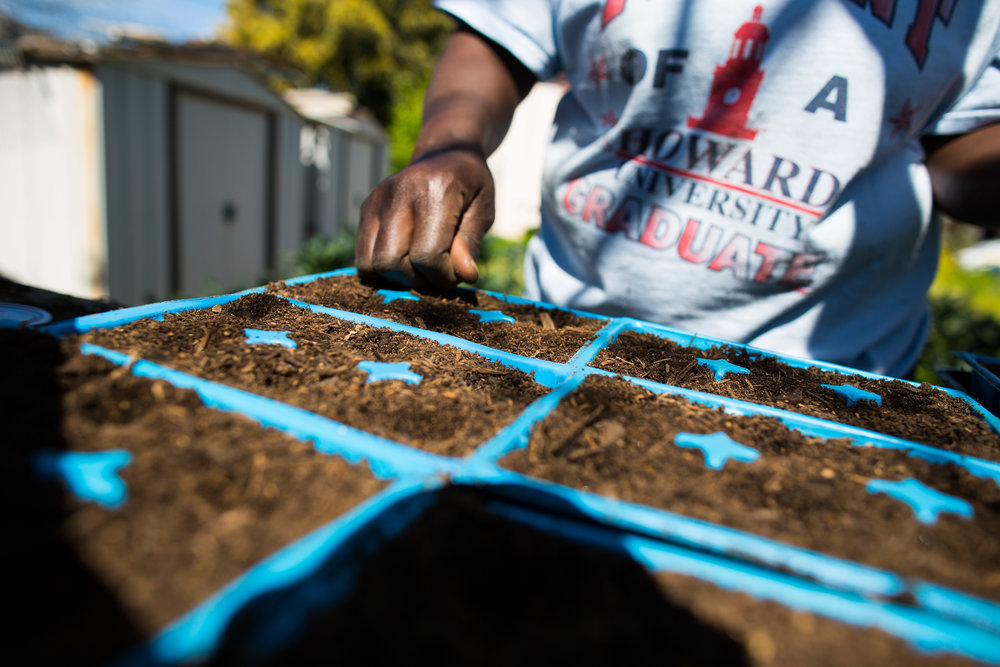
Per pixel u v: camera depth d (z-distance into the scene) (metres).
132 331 0.93
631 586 0.49
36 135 4.15
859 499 0.67
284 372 0.84
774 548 0.53
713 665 0.42
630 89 1.38
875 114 1.20
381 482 0.60
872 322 1.40
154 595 0.42
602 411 0.83
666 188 1.38
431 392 0.84
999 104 1.23
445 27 15.03
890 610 0.47
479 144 1.45
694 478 0.69
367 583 0.45
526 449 0.70
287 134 6.24
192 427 0.64
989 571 0.55
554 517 0.57
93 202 4.16
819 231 1.28
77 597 0.42
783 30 1.20
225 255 5.57
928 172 1.38
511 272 5.38
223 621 0.39
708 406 0.91
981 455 0.84
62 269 4.35
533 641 0.43
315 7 14.17
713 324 1.43
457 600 0.45
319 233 7.44
